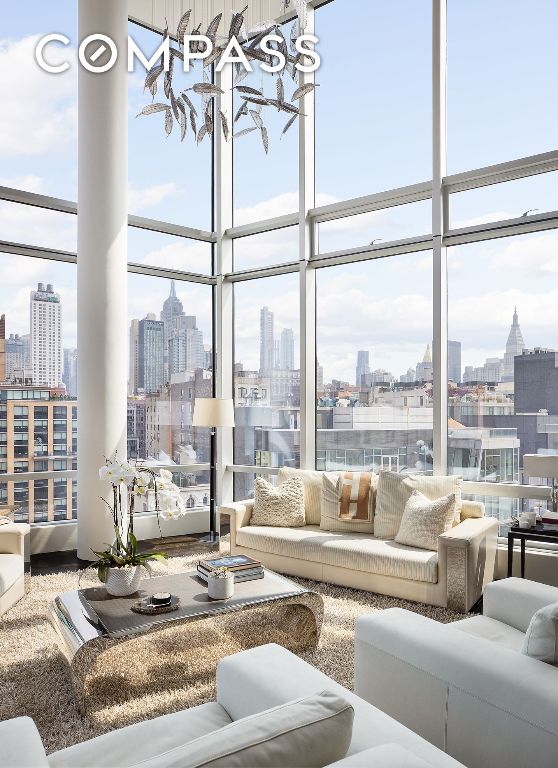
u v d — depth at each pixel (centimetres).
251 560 354
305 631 332
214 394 675
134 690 276
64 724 245
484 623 250
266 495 502
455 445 500
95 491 513
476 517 439
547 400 455
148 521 609
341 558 426
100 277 514
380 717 144
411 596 396
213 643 330
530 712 158
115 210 520
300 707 111
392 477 469
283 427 624
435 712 187
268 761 98
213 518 639
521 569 416
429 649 191
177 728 162
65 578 452
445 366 503
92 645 253
